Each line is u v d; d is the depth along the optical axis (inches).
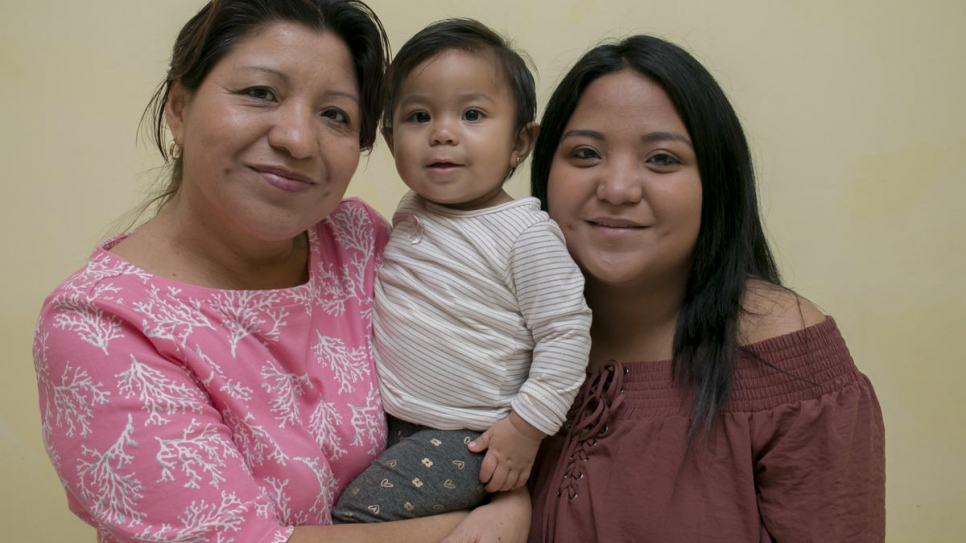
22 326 79.8
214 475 34.5
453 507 42.1
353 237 47.9
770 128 79.4
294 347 39.9
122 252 39.8
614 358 49.1
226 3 36.9
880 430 45.3
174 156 42.1
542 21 79.4
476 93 43.9
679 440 44.4
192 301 37.2
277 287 42.4
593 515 44.8
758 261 50.4
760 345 44.6
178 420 34.5
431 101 44.2
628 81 44.2
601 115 44.4
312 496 38.6
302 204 38.0
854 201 79.9
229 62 36.7
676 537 43.3
